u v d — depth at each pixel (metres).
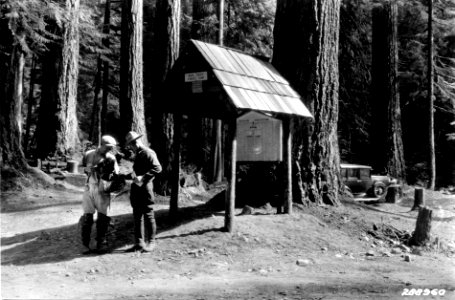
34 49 19.61
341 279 6.43
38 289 5.84
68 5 20.30
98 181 7.86
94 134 31.53
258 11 26.14
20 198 14.27
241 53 9.84
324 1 10.56
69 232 9.57
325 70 10.50
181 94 9.22
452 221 12.33
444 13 26.48
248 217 9.14
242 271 6.88
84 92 34.78
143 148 7.88
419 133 28.25
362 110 24.19
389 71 21.47
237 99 8.18
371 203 15.20
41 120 21.61
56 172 18.11
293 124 10.26
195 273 6.72
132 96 17.09
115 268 6.95
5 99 15.63
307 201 10.09
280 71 10.81
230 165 8.38
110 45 30.83
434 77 25.55
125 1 17.12
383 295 5.57
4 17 14.55
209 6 23.05
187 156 23.03
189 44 8.90
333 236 8.89
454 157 26.75
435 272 7.16
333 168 10.53
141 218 7.82
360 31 23.58
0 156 15.29
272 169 10.21
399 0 21.70
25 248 8.52
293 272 6.84
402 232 9.71
